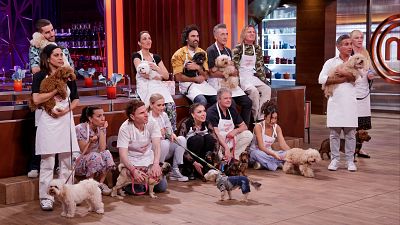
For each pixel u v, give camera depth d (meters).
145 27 9.38
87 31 12.97
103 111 5.68
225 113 6.05
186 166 5.93
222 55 6.36
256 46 6.85
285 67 12.73
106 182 5.54
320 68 11.66
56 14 14.01
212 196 5.19
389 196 5.16
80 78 10.90
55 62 4.74
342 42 6.15
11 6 13.72
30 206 4.93
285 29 12.81
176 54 6.53
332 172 6.21
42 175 4.81
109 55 10.01
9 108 5.32
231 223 4.36
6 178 5.24
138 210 4.74
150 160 5.21
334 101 6.15
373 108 11.84
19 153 5.35
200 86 6.47
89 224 4.36
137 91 6.05
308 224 4.32
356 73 6.04
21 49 13.83
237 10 8.38
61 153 4.87
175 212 4.67
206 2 8.46
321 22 11.59
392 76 11.52
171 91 6.48
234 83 6.38
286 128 7.79
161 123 5.62
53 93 4.66
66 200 4.48
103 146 5.27
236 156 6.20
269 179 5.88
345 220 4.42
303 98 7.98
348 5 11.72
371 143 8.20
